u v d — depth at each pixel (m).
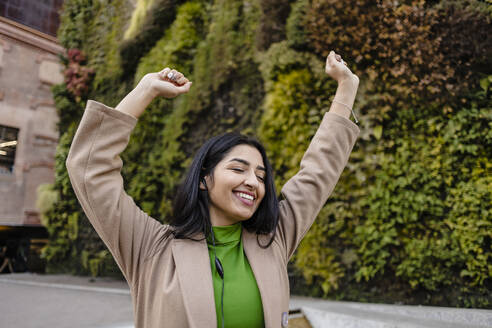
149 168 5.25
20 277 5.80
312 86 4.00
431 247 3.15
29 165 7.85
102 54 6.62
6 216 7.47
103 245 5.84
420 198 3.26
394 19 3.48
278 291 1.02
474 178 3.12
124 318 2.93
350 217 3.55
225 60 4.83
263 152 1.18
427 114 3.38
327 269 3.59
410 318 2.60
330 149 1.23
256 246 1.10
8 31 7.45
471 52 3.17
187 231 1.04
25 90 7.80
